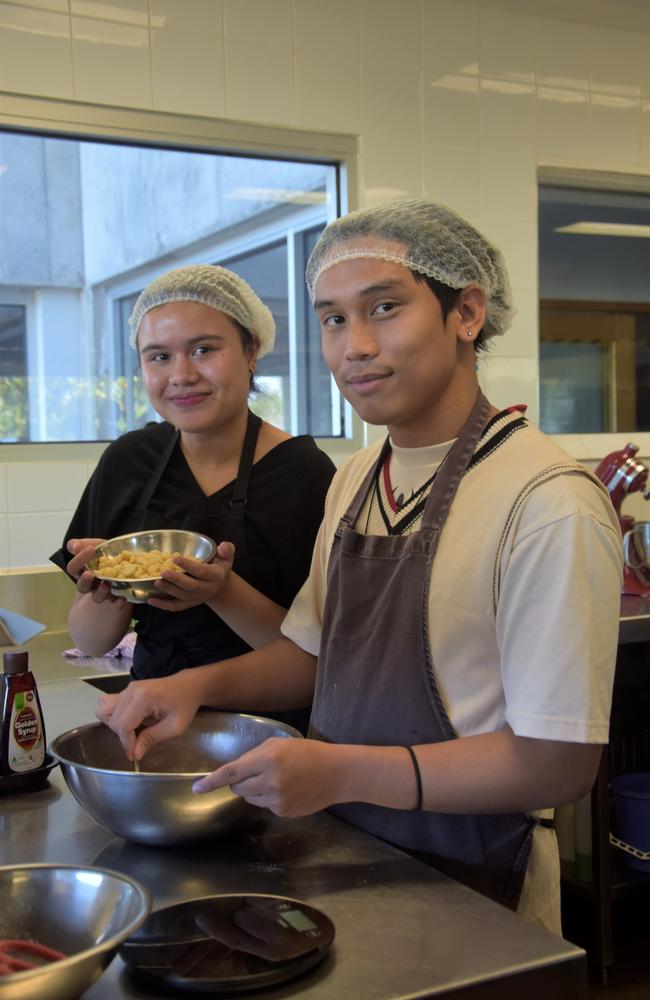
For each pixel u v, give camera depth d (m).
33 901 0.89
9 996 0.70
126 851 1.13
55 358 2.93
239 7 2.93
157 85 2.84
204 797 1.08
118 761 1.33
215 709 1.41
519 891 1.17
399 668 1.17
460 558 1.14
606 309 3.73
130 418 3.06
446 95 3.24
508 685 1.08
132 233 2.98
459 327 1.22
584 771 1.06
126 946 0.87
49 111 2.72
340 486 1.44
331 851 1.13
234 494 1.71
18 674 1.36
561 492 1.08
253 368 1.80
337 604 1.27
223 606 1.57
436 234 1.14
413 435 1.25
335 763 1.06
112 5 2.77
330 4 3.05
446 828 1.17
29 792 1.35
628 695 2.98
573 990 0.88
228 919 0.92
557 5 3.37
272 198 3.17
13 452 2.79
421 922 0.95
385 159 3.17
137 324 1.72
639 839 2.67
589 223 3.69
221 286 1.62
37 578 2.75
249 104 2.97
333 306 1.18
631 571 2.99
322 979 0.84
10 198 2.80
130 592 1.45
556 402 3.66
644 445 3.68
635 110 3.58
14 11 2.66
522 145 3.38
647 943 2.80
